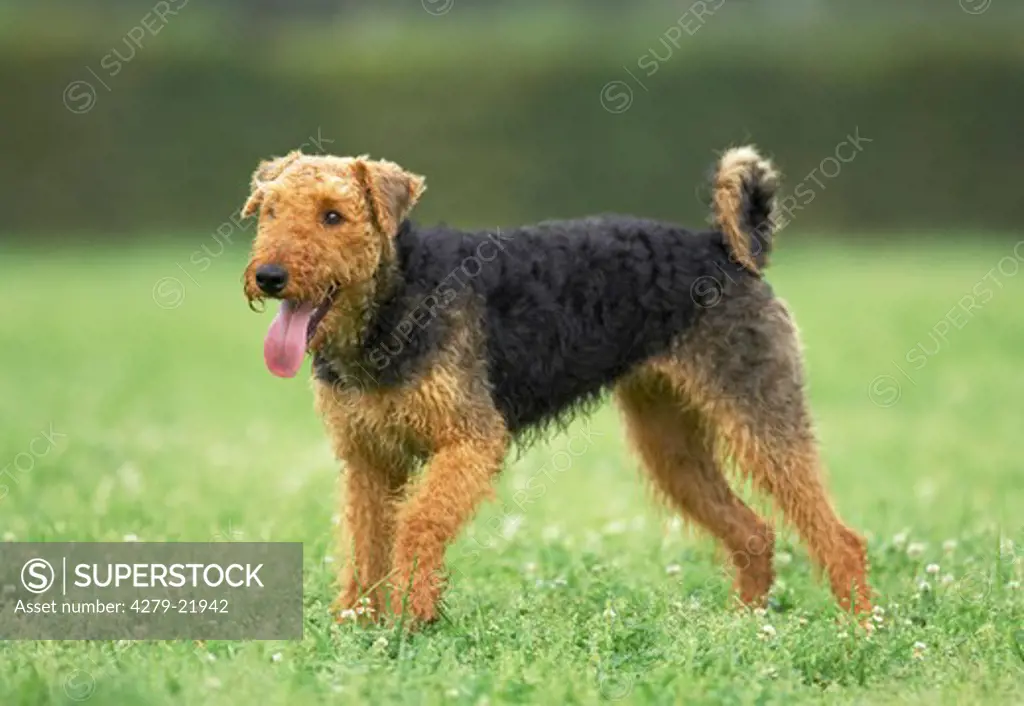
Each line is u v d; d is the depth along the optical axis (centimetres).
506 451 894
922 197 4628
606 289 930
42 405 2056
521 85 4634
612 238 945
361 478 902
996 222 4638
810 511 939
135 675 691
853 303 3222
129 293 3606
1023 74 4588
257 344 2855
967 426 1909
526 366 905
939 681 735
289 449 1708
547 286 915
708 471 1012
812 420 963
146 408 2073
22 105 4591
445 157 4638
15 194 4619
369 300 855
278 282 816
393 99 4659
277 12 5206
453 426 862
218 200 4653
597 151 4616
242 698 664
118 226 4656
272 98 4656
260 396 2228
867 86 4603
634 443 1031
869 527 1221
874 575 1000
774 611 937
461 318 876
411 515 840
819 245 4484
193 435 1825
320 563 989
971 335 2789
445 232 912
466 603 888
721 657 748
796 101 4603
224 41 4812
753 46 4647
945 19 4916
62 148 4616
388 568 899
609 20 5094
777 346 952
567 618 848
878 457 1677
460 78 4656
